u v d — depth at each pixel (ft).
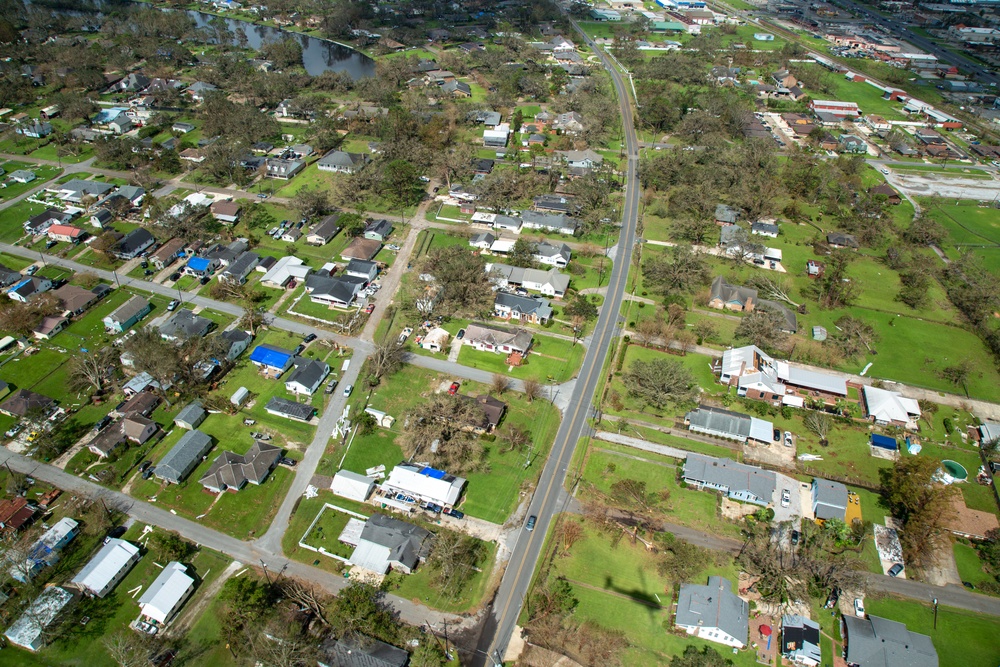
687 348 383.86
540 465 304.30
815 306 427.33
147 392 327.26
